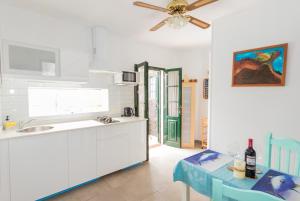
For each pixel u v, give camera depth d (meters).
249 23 2.43
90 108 3.38
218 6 2.37
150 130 5.61
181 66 4.91
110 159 2.80
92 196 2.31
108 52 3.17
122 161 2.97
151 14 2.57
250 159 1.32
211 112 2.93
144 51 4.04
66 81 2.50
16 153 1.96
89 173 2.55
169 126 4.52
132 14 2.58
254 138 2.44
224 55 2.72
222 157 1.69
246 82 2.46
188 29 3.16
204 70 4.60
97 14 2.58
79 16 2.65
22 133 2.08
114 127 2.84
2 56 2.01
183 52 4.86
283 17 2.13
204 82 4.57
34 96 2.70
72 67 2.51
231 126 2.68
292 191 1.14
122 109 3.70
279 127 2.21
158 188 2.50
